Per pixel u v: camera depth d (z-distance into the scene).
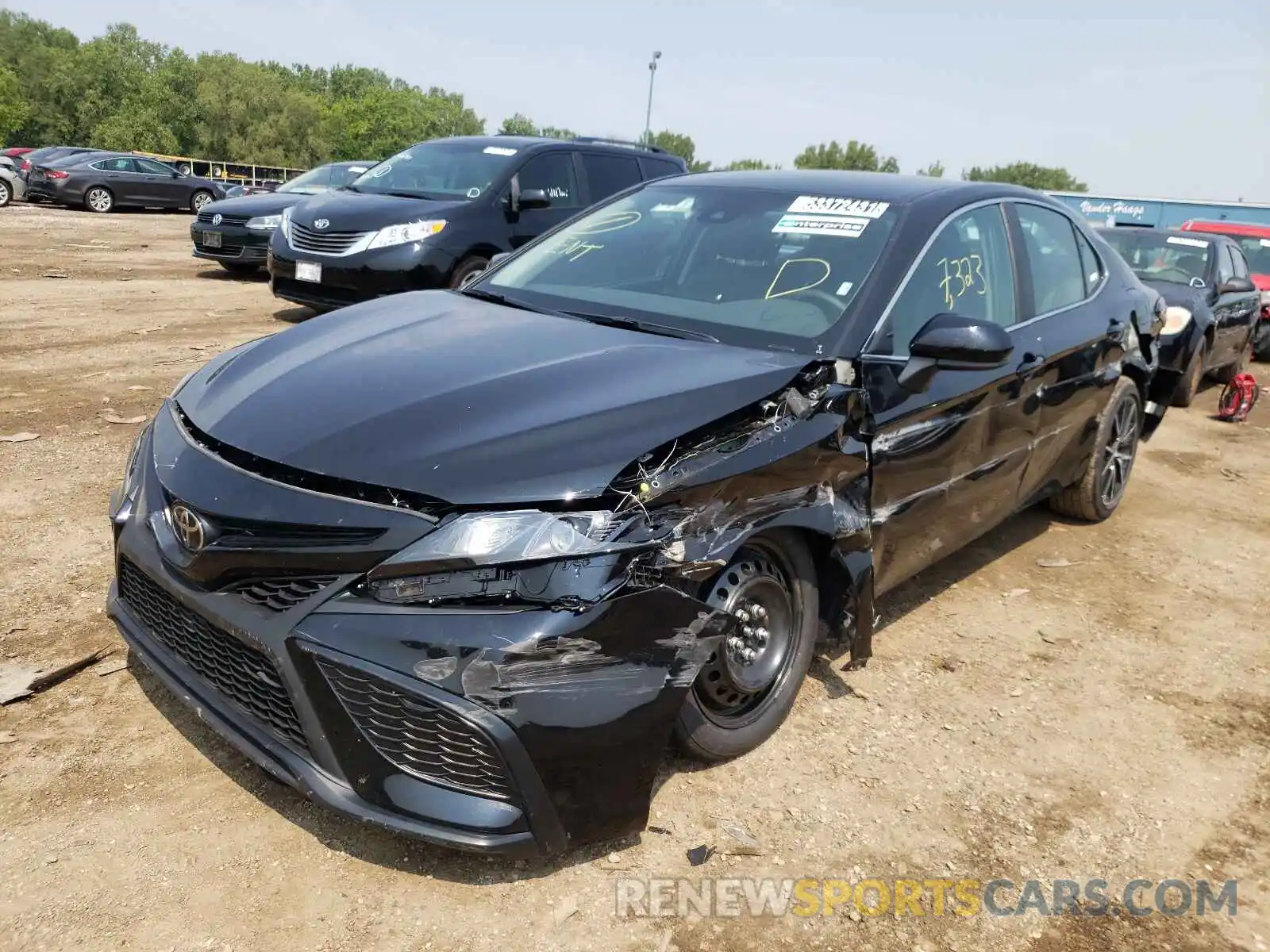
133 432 5.65
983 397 3.74
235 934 2.28
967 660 3.93
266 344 3.30
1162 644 4.24
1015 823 2.96
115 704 3.08
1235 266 10.42
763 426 2.81
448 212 8.61
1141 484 6.66
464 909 2.41
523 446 2.44
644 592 2.40
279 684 2.38
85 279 11.42
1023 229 4.34
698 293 3.58
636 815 2.49
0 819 2.57
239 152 92.00
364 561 2.29
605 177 9.90
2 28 96.06
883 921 2.52
